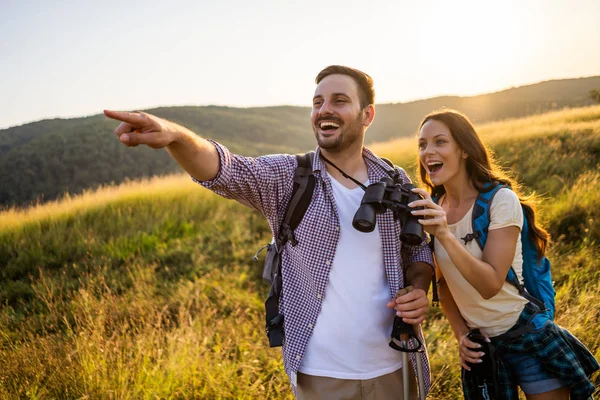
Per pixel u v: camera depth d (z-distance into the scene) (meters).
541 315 2.24
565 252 5.89
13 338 5.08
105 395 3.42
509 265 2.15
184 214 9.77
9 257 8.59
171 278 7.17
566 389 2.21
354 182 2.28
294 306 2.17
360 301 2.14
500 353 2.29
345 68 2.27
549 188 8.23
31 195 61.50
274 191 2.15
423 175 2.69
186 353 4.02
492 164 2.41
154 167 66.56
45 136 75.75
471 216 2.26
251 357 4.28
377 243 2.17
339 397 2.13
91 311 5.41
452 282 2.35
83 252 8.34
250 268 7.30
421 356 2.31
